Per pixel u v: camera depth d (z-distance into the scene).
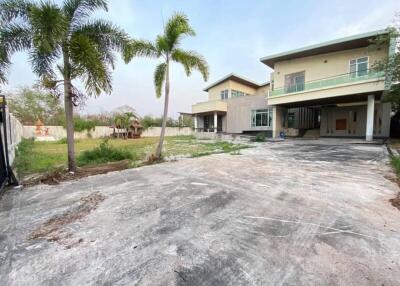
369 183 5.35
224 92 28.47
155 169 7.51
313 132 22.75
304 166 7.65
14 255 2.57
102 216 3.64
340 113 20.34
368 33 14.51
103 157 9.40
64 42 6.31
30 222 3.48
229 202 4.19
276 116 20.62
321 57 18.00
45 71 6.51
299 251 2.54
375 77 13.94
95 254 2.55
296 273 2.17
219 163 8.44
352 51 16.59
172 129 36.31
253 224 3.25
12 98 29.30
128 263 2.37
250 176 6.27
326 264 2.30
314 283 2.03
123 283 2.07
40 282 2.11
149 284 2.04
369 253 2.49
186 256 2.47
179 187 5.24
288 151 11.93
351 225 3.18
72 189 5.31
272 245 2.68
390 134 18.31
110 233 3.05
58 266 2.34
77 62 6.33
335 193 4.63
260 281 2.06
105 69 6.82
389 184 5.24
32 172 7.46
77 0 6.66
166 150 13.28
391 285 2.00
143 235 2.98
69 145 7.13
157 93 9.91
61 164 8.77
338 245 2.66
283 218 3.45
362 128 19.08
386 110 17.58
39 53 6.17
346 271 2.19
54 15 5.52
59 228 3.25
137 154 11.48
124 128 29.55
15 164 8.82
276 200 4.27
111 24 7.26
